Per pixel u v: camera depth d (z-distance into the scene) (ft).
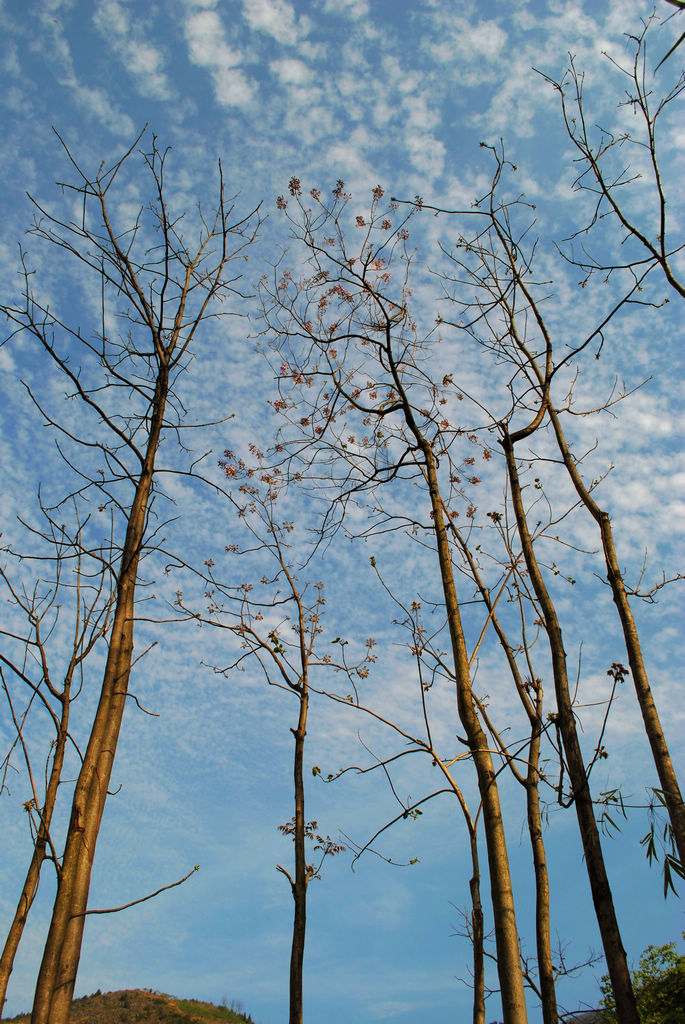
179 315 26.91
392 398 32.99
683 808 21.33
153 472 25.29
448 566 28.71
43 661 23.36
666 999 47.09
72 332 25.00
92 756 20.81
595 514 27.66
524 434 31.27
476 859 30.76
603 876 21.72
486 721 31.68
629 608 25.48
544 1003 26.08
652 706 23.47
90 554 24.17
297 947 27.45
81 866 19.44
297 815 30.45
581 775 23.31
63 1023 17.46
